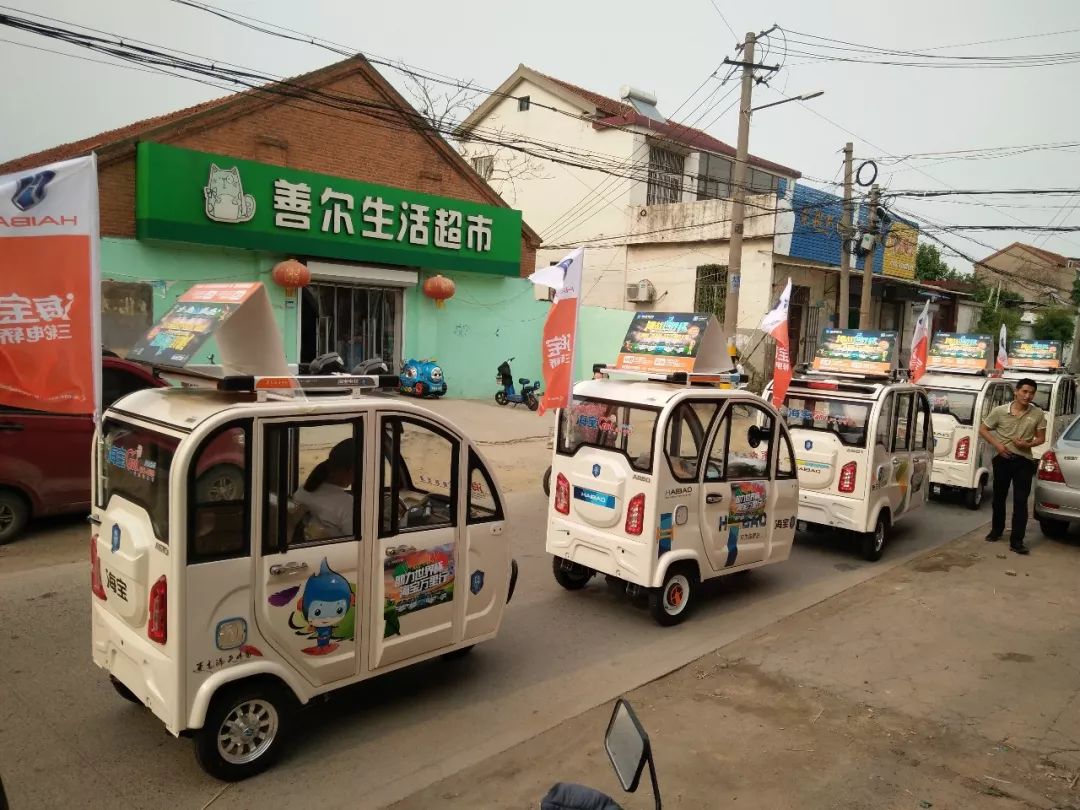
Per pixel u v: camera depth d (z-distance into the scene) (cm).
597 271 2534
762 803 377
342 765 400
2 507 719
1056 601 705
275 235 1441
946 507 1160
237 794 370
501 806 369
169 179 1302
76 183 383
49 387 384
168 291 1358
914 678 531
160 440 360
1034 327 3897
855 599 704
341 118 1549
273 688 388
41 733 416
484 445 1361
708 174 2616
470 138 1684
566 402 651
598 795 229
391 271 1647
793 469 706
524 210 2703
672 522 598
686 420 606
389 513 425
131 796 365
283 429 374
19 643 524
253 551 367
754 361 2094
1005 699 502
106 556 392
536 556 801
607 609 658
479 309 1852
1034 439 866
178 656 347
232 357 424
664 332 674
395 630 432
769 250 2153
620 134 2434
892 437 849
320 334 1616
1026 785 401
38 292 378
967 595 719
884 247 2288
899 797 386
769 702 489
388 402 416
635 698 491
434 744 425
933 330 3064
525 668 532
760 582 754
